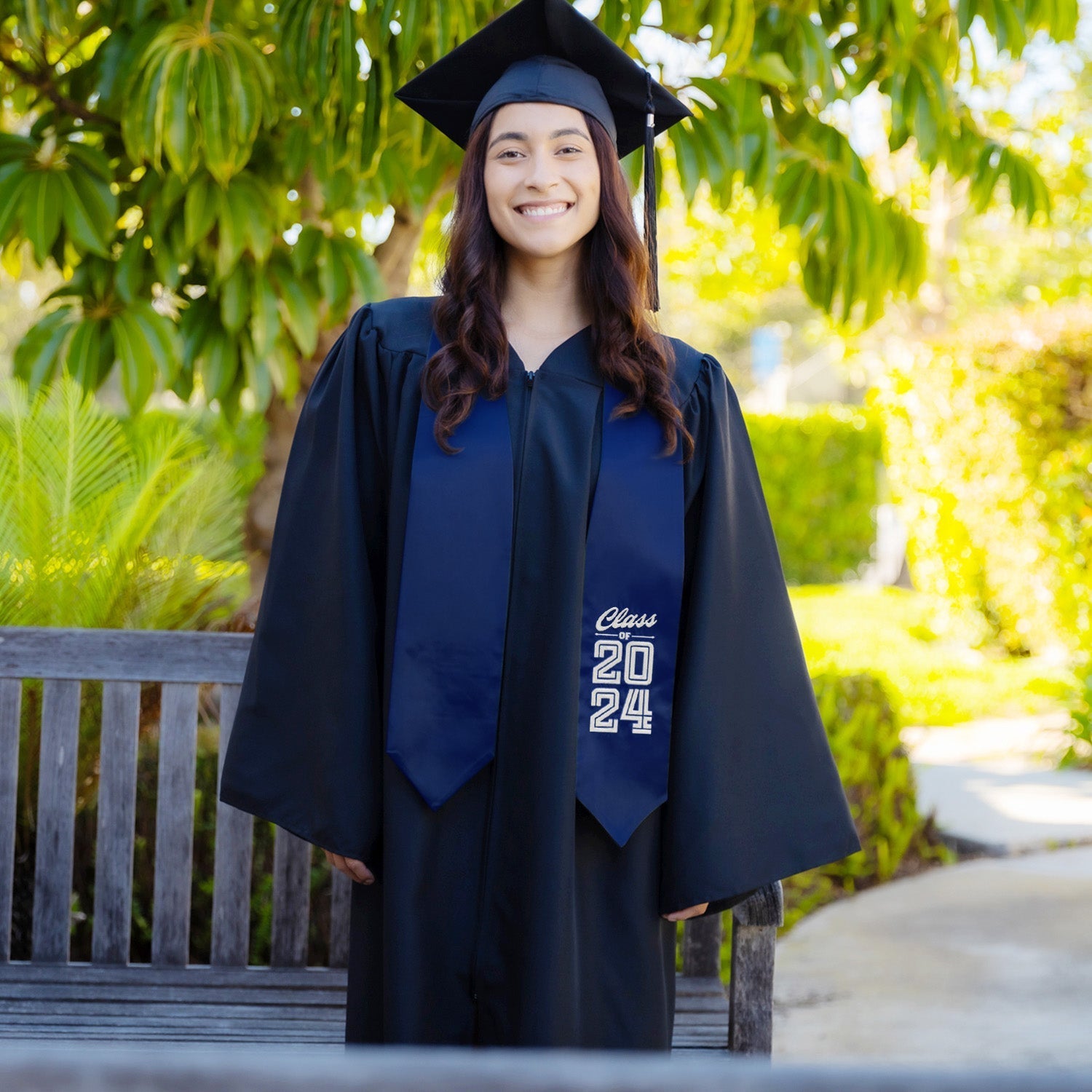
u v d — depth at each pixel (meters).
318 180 3.14
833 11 3.29
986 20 3.18
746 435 1.87
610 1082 0.54
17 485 2.86
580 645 1.66
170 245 3.10
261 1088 0.54
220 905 2.26
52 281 13.88
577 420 1.70
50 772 2.26
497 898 1.65
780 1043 2.75
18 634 2.25
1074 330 7.15
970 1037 2.78
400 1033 1.61
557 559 1.65
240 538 3.44
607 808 1.66
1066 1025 2.85
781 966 3.30
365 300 3.16
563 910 1.61
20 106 3.63
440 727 1.63
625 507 1.68
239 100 2.72
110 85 2.98
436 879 1.65
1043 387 7.22
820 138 3.39
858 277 3.44
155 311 3.11
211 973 2.23
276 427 3.87
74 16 2.90
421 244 4.71
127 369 3.03
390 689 1.64
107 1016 2.10
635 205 2.96
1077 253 13.19
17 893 2.74
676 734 1.71
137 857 2.78
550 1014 1.59
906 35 3.07
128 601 2.92
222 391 3.29
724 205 3.07
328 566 1.72
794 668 1.80
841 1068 0.55
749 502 1.82
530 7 1.77
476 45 1.84
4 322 18.19
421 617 1.64
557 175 1.71
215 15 3.06
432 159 3.42
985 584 7.72
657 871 1.72
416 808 1.63
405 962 1.62
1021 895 3.86
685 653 1.73
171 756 2.27
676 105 1.91
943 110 3.24
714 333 24.42
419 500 1.65
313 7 2.76
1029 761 5.58
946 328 11.47
